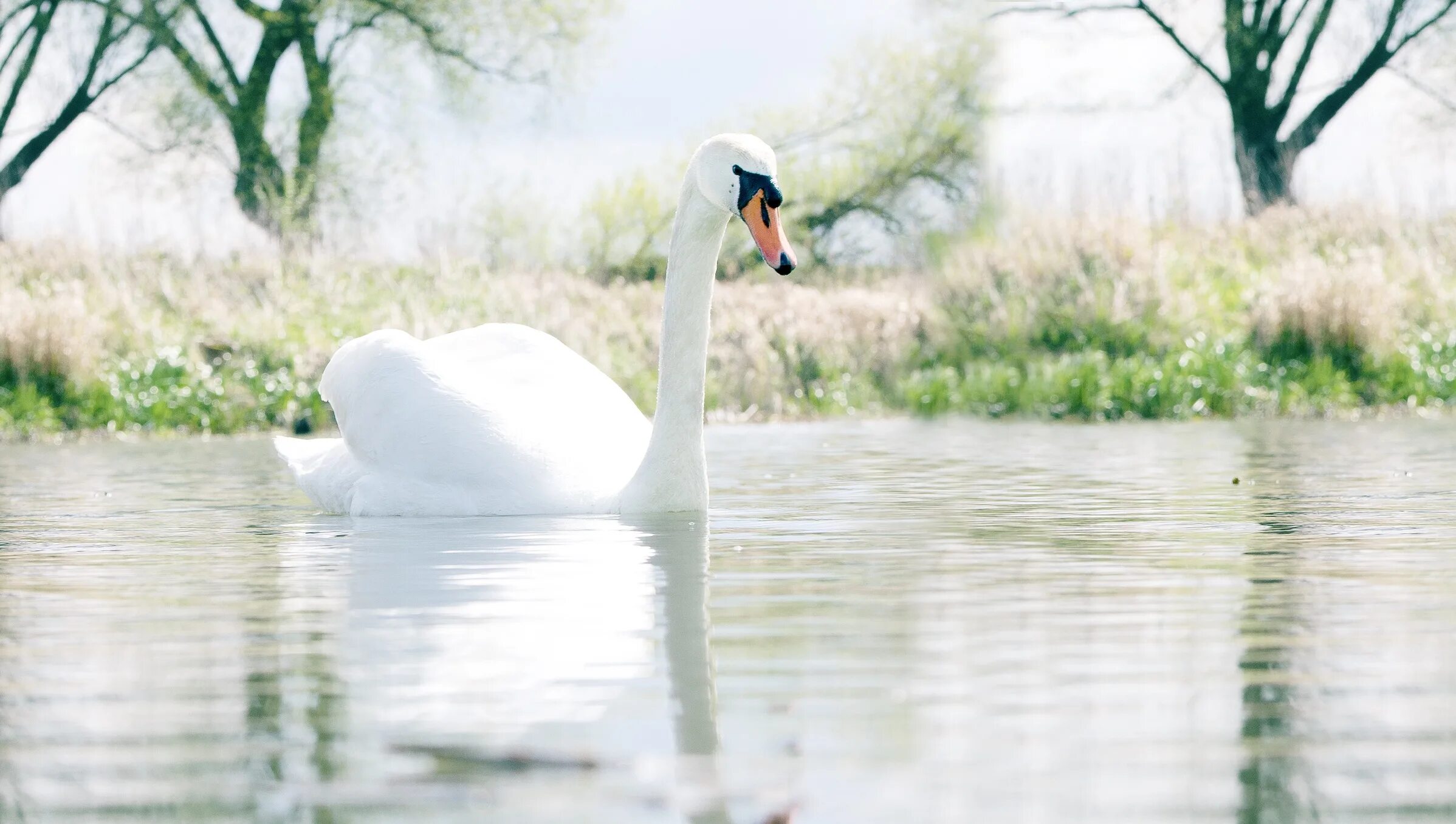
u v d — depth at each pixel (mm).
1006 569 7398
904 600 6578
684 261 9227
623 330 24328
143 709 4871
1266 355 22266
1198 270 26141
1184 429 18344
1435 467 12773
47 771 4281
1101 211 26344
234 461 15164
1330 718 4719
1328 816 3871
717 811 3910
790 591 6789
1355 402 21094
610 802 3980
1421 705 4863
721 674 5254
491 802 3990
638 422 10242
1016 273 24625
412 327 23750
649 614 6262
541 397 10117
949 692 5035
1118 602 6539
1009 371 22344
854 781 4145
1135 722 4688
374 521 9148
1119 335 23344
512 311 24266
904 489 11180
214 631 5992
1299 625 6059
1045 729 4609
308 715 4781
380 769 4254
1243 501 10289
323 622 6137
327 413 20922
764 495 10789
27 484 12352
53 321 20812
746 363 22844
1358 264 23469
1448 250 26422
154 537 8766
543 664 5391
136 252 25688
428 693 5012
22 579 7273
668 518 9086
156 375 21234
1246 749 4422
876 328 24281
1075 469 12867
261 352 22750
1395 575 7191
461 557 7734
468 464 9305
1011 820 3846
